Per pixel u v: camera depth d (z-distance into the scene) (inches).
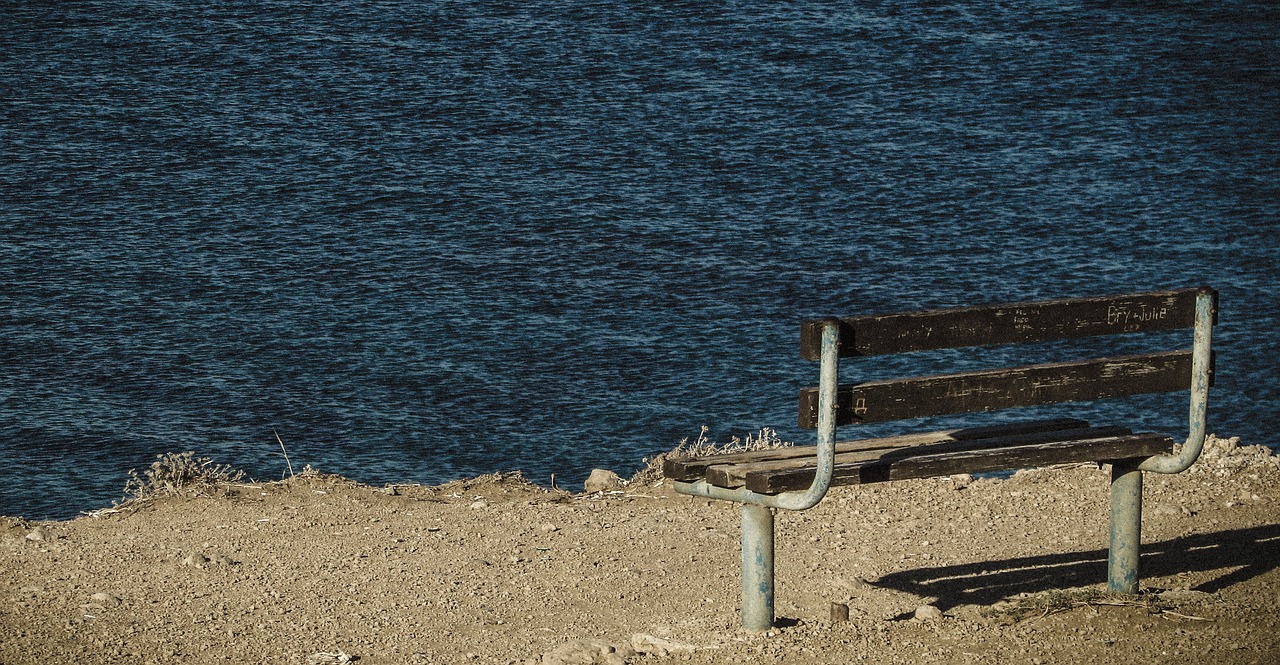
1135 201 2476.6
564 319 1998.0
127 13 3885.3
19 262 2279.8
